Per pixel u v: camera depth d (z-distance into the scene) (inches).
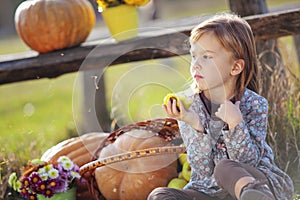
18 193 160.6
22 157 178.4
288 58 193.6
